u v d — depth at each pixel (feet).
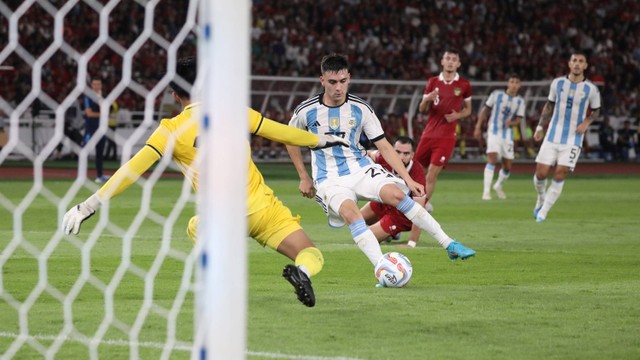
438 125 91.81
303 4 234.99
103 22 26.99
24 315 39.68
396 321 40.68
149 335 36.86
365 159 53.57
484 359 34.09
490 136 113.09
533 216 92.99
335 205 51.52
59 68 188.24
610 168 191.52
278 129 38.24
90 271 53.36
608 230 80.84
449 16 247.09
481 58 244.01
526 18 253.85
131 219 83.87
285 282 50.98
